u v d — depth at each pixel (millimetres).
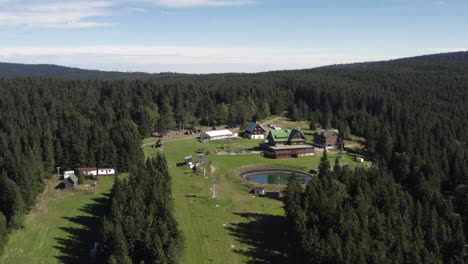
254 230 90688
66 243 83750
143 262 66312
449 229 82562
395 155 148250
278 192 117188
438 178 126062
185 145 182250
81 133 146500
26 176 100000
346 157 166750
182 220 95312
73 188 118562
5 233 81812
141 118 196375
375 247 70125
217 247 81750
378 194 91000
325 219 77250
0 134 144000
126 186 92250
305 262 71688
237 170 144875
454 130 190625
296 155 165250
